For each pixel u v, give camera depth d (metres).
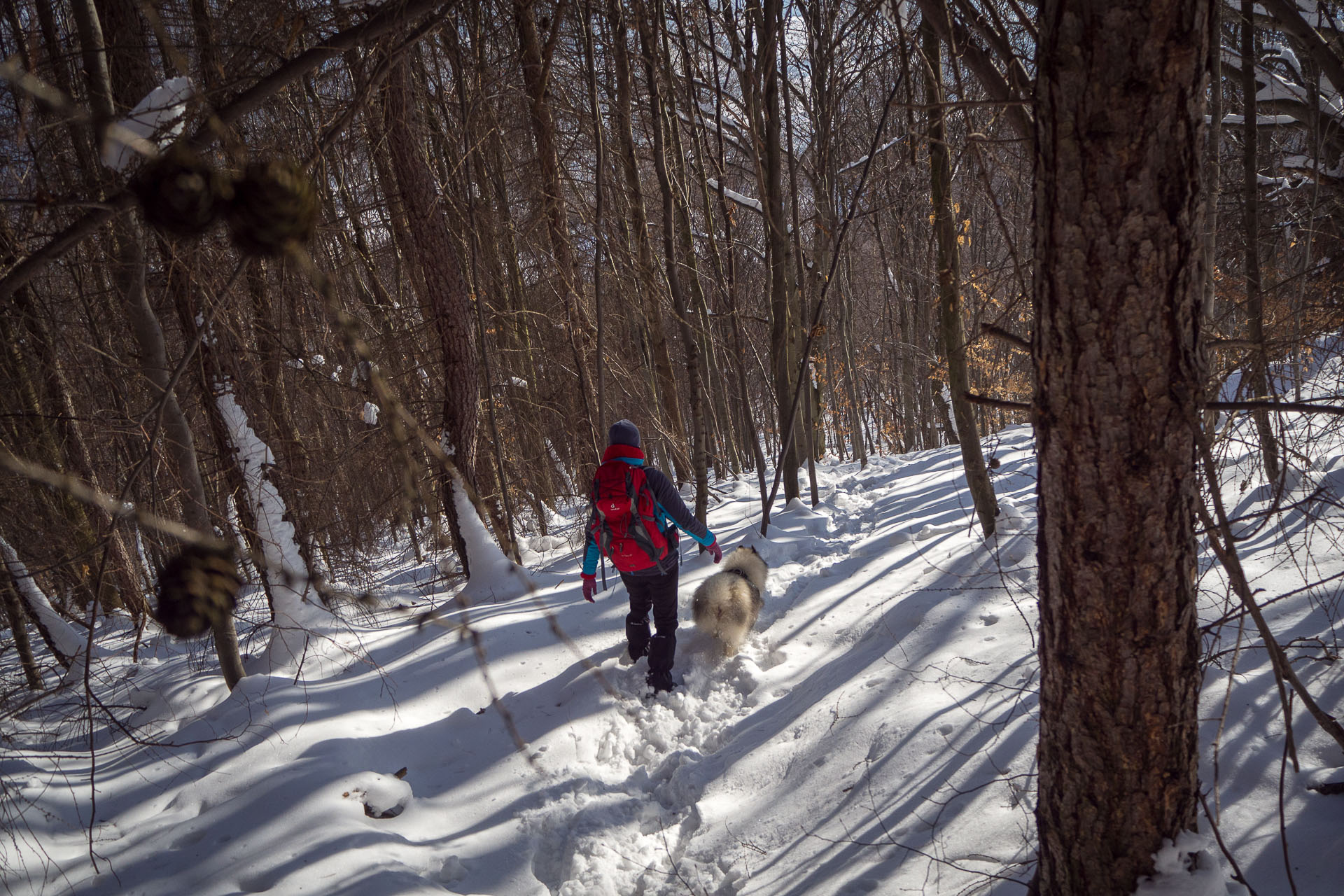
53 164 3.62
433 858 3.12
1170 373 1.66
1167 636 1.78
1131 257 1.60
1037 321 1.79
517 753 3.92
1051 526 1.87
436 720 4.38
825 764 3.34
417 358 7.54
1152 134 1.53
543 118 7.52
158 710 4.70
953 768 2.93
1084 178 1.60
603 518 4.35
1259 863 2.15
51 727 4.66
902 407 22.31
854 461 15.70
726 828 3.23
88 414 5.95
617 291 9.12
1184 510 1.74
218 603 0.80
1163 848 1.87
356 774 3.58
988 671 3.50
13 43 3.90
